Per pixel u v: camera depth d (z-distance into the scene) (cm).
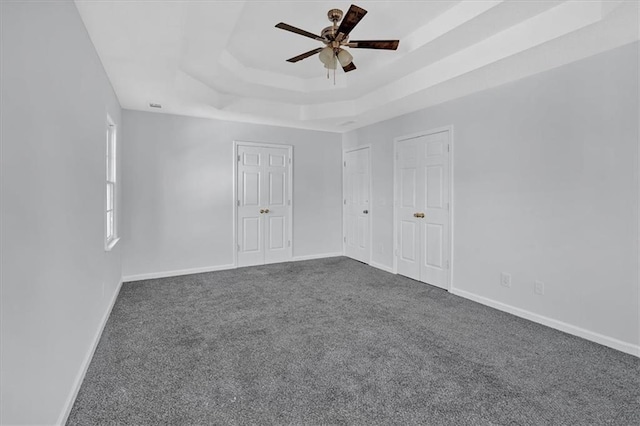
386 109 420
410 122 438
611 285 246
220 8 220
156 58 273
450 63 308
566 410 173
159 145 448
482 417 168
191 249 473
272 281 430
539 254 292
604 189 249
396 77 367
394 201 468
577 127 264
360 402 181
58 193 163
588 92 257
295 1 245
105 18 214
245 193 515
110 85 328
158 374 208
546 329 279
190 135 469
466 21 246
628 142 236
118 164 394
